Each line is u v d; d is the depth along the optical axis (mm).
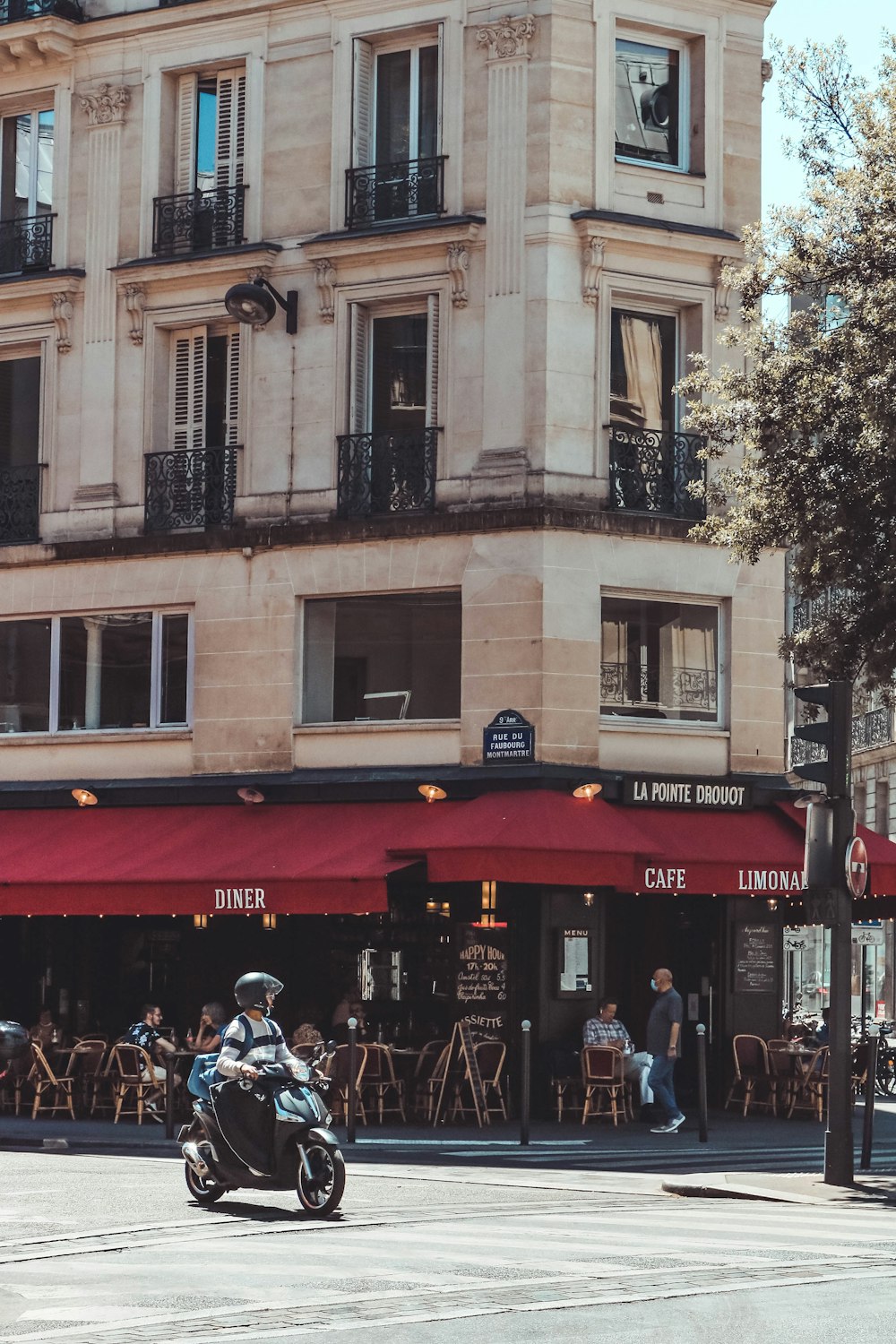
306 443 27781
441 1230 13594
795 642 23125
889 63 22109
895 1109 28594
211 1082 14875
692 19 27734
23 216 30391
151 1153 20781
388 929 26766
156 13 29219
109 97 29484
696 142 27828
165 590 28406
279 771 27438
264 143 28578
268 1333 9258
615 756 26328
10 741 29344
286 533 27578
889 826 49875
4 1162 19312
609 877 24234
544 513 25969
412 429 27438
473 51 27219
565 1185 17234
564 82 26781
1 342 30000
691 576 26891
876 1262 11914
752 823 26438
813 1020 37125
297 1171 14438
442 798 26062
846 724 17109
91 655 29016
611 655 26594
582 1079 24641
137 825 27562
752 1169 19094
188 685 28281
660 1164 19578
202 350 28938
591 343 26672
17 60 30125
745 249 23281
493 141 26891
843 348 21484
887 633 22141
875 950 51688
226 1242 12883
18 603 29438
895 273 21281
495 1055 24484
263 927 27641
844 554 21422
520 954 25750
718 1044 27000
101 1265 11742
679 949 27203
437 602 26875
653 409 27266
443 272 27047
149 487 28781
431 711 26828
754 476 22328
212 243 28750
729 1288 10703
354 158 27922
